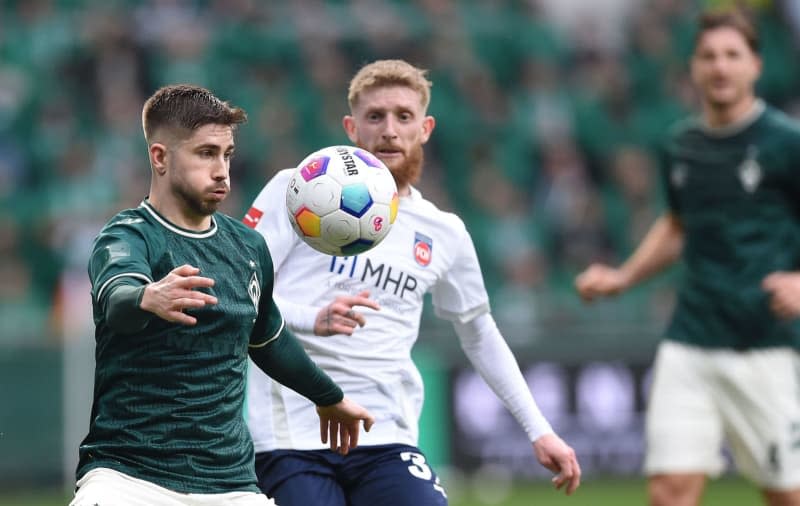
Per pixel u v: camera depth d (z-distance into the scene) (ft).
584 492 135.64
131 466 48.62
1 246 154.51
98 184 163.73
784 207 79.87
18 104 174.29
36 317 141.38
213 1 191.62
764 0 213.05
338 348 60.34
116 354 48.80
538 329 144.87
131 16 187.93
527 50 210.59
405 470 60.03
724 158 80.02
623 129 203.31
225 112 49.70
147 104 50.34
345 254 56.08
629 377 145.89
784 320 79.00
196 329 49.19
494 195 178.29
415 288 62.23
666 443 79.61
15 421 133.08
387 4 204.44
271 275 53.16
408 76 61.41
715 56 79.51
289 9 195.93
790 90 217.77
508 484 140.67
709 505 129.59
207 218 51.26
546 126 197.26
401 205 62.13
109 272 46.65
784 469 79.15
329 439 57.52
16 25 184.55
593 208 181.68
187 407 49.14
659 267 85.20
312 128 181.88
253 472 51.52
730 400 79.51
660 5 222.07
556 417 143.13
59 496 130.21
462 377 140.15
